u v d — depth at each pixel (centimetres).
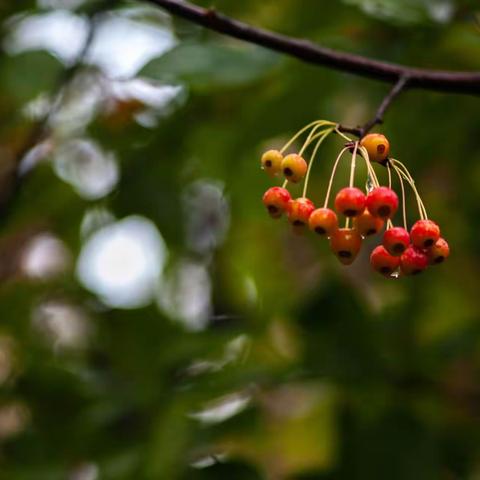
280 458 737
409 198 708
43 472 607
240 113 619
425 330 700
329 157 664
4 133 734
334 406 603
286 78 577
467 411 612
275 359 633
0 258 871
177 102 684
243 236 806
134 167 670
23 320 780
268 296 784
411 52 579
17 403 668
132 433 614
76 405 655
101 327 785
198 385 566
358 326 592
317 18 597
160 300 832
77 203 691
